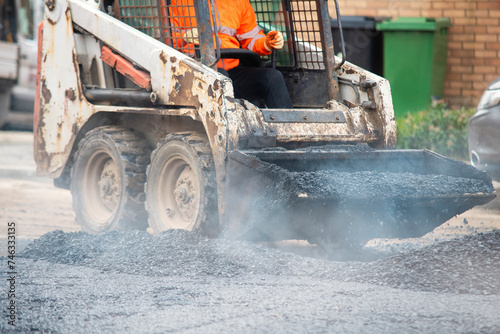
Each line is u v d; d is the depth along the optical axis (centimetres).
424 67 3061
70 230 1630
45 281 1045
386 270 1052
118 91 1534
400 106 3081
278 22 1708
